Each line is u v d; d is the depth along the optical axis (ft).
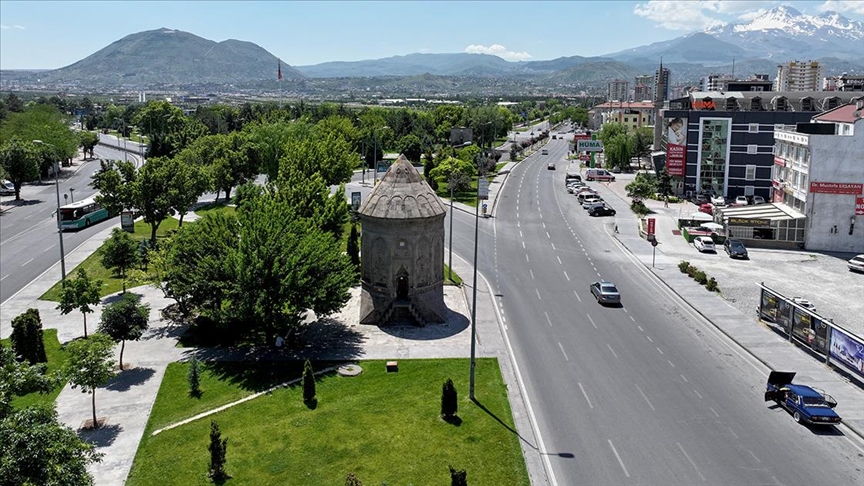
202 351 155.74
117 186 253.85
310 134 382.63
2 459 72.38
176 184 256.73
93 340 121.08
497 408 127.13
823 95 368.68
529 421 123.03
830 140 254.06
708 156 369.50
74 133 586.86
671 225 306.14
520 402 130.82
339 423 120.16
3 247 264.31
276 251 152.66
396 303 173.88
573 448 113.80
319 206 222.69
